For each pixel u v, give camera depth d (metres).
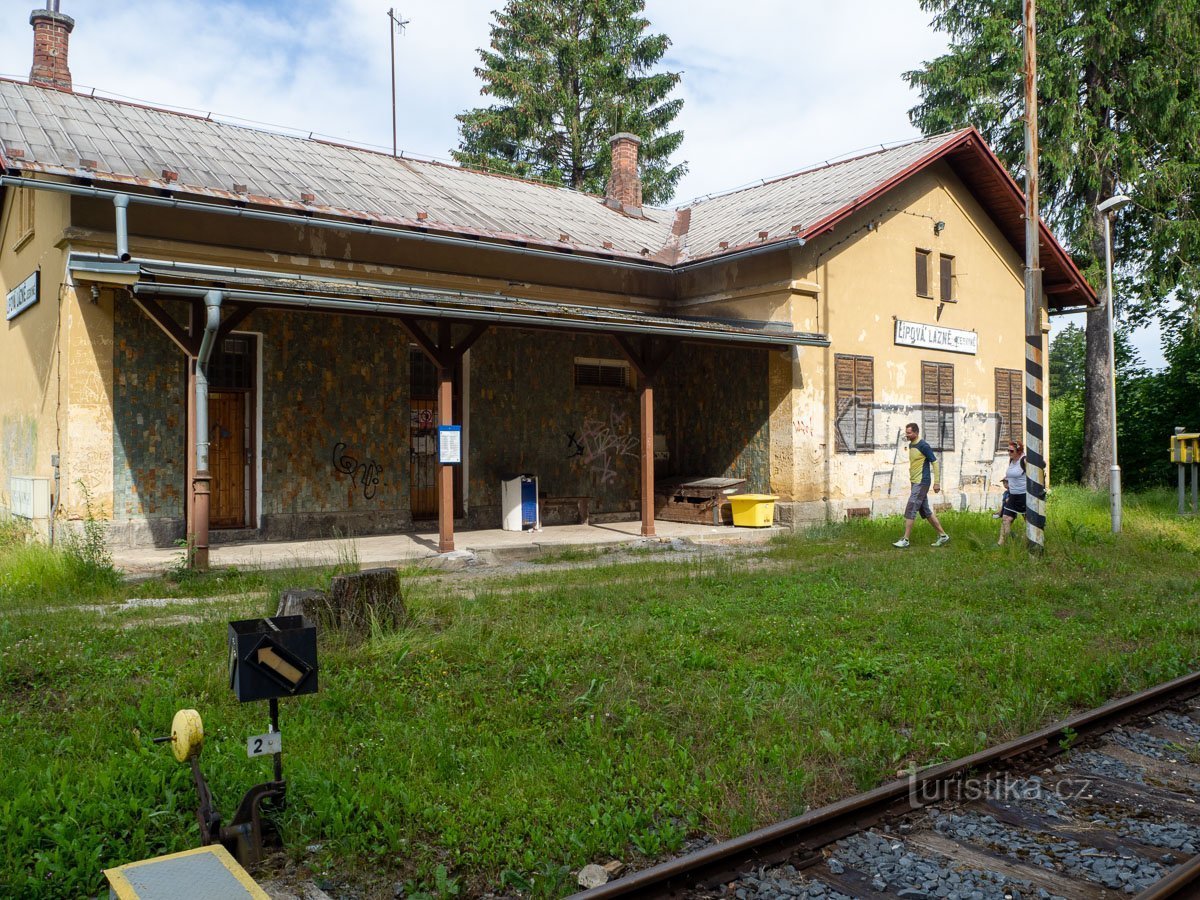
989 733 5.56
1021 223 20.39
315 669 4.08
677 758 5.03
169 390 12.79
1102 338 23.97
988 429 20.41
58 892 3.57
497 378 16.45
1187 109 22.52
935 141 18.88
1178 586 10.52
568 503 17.11
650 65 35.44
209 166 13.98
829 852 4.12
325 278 13.90
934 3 24.59
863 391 17.55
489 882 3.78
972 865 3.99
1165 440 24.17
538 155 35.31
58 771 4.58
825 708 5.87
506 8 34.81
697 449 18.33
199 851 3.38
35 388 13.48
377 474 14.86
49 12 16.31
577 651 7.18
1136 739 5.66
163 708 5.47
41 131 13.05
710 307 18.00
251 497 13.79
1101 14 21.73
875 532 15.00
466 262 15.77
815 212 16.83
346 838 4.02
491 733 5.39
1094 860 4.02
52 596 9.14
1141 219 23.94
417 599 8.77
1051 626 8.48
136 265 10.92
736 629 7.93
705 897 3.68
